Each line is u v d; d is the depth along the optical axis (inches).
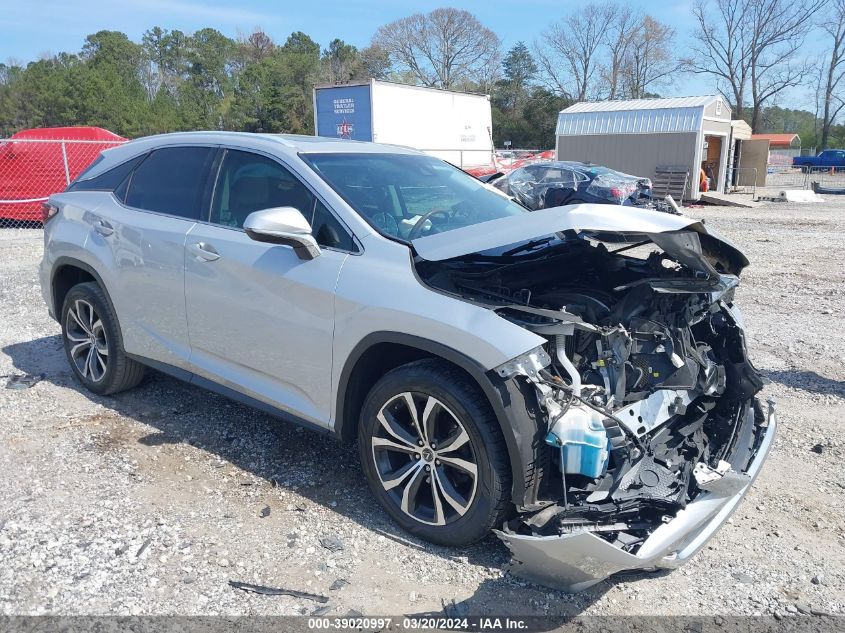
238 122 2716.5
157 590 116.5
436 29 2810.0
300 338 141.3
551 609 115.1
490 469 117.8
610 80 2837.1
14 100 2800.2
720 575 126.3
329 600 115.5
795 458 171.6
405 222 147.7
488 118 1042.1
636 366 131.6
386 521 138.6
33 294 324.8
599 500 114.7
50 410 187.0
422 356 135.5
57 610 110.8
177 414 186.7
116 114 2684.5
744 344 145.5
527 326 118.4
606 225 120.7
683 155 984.3
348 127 831.1
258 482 152.8
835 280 391.5
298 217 135.6
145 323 175.8
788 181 1552.7
